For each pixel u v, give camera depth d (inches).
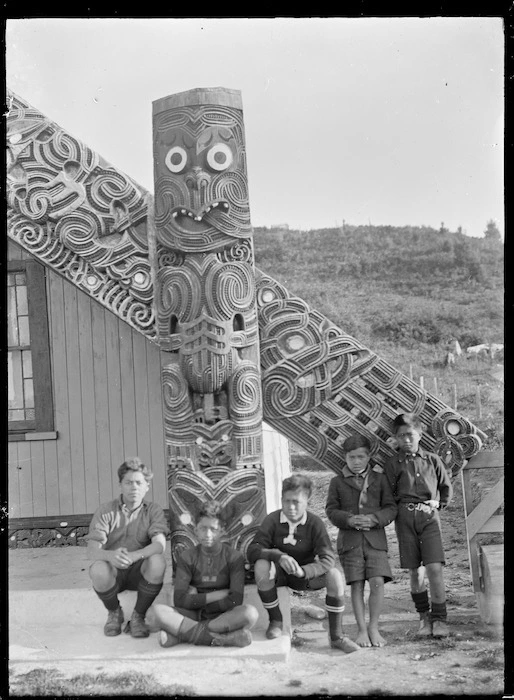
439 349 861.2
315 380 239.3
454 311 896.9
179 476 228.2
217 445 227.9
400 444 226.5
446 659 200.8
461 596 258.7
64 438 303.1
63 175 245.9
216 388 227.9
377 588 216.5
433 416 237.1
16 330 309.9
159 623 205.0
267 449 335.9
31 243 248.7
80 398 303.4
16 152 246.5
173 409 230.2
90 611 227.8
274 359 239.9
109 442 301.7
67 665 197.3
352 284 941.8
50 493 302.7
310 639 221.9
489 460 240.7
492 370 799.7
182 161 227.6
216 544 209.2
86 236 245.4
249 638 203.2
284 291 240.7
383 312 906.7
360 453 224.1
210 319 225.3
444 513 420.2
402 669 195.5
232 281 227.0
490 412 677.3
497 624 221.9
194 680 188.4
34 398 304.8
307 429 240.4
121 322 302.5
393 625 232.4
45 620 228.4
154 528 218.1
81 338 303.6
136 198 244.2
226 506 225.9
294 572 205.2
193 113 227.5
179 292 227.9
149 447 300.5
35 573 255.3
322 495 523.5
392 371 238.4
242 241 230.2
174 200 228.5
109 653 203.5
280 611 209.8
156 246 237.0
